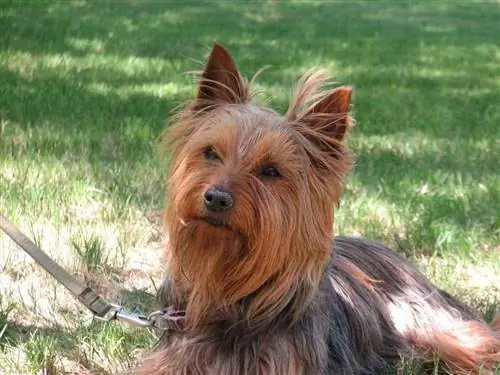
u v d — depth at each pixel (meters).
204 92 1.14
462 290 1.44
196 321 1.13
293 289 1.11
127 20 4.46
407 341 1.25
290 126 1.11
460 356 1.26
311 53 3.88
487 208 1.73
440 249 1.57
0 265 1.44
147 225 1.60
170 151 1.13
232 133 1.08
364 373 1.20
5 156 1.82
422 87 3.21
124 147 1.98
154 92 2.65
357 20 5.54
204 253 1.08
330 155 1.12
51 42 3.42
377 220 1.65
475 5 7.09
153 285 1.40
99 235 1.53
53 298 1.37
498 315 1.34
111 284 1.42
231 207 1.05
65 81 2.69
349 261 1.25
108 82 2.77
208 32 4.35
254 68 3.30
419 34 4.95
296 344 1.12
